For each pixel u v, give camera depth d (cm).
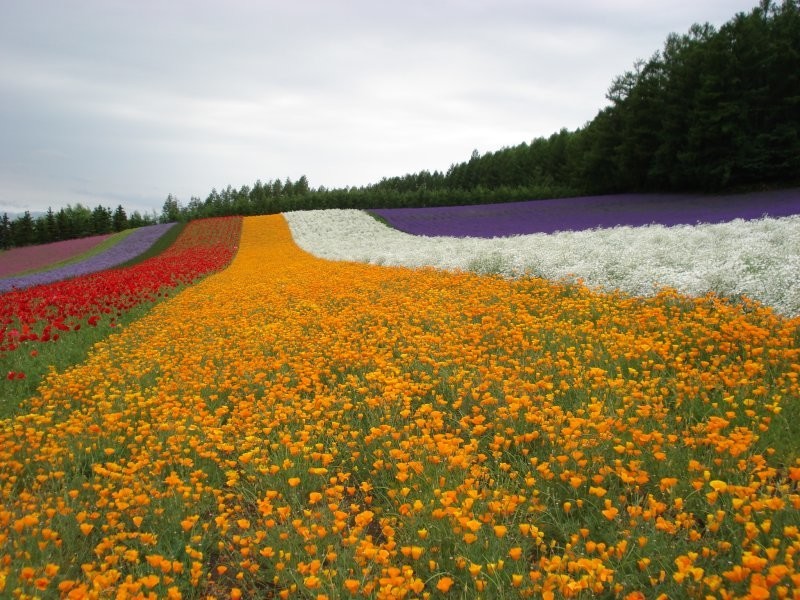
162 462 455
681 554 307
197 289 1762
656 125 4728
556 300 998
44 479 436
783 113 4078
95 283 1828
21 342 1073
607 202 4147
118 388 720
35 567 331
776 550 272
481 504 362
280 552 334
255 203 6456
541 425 458
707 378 509
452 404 557
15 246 7775
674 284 908
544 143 8669
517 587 292
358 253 2597
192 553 333
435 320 872
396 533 366
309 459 467
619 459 403
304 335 914
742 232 1484
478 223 3791
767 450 385
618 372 596
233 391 673
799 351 533
